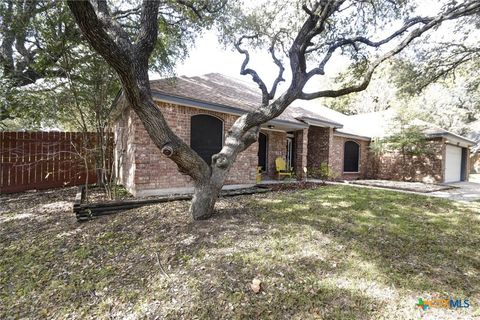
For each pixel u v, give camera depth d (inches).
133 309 101.1
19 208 235.8
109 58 133.2
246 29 296.7
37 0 218.5
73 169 354.9
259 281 110.7
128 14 293.9
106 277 122.9
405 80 402.0
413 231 174.1
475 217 212.7
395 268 122.7
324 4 214.2
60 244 157.6
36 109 268.1
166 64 304.7
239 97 395.9
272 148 487.2
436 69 391.2
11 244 160.1
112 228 177.0
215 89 392.5
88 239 162.6
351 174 590.6
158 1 176.7
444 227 184.4
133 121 271.6
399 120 561.3
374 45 235.5
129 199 242.8
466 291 105.6
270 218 193.9
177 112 293.4
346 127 603.5
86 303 106.1
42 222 196.4
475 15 317.1
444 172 520.1
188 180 304.3
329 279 113.5
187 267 125.6
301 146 471.5
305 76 218.8
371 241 154.4
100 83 257.9
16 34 243.0
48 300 109.0
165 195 276.1
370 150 610.2
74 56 241.9
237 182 352.8
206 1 259.1
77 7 113.6
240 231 164.6
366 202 262.1
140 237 161.2
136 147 267.0
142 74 164.2
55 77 253.8
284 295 103.8
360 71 272.1
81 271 129.0
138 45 165.5
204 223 178.5
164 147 167.6
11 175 309.7
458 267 125.3
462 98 824.3
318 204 245.6
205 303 101.3
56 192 310.0
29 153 322.3
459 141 558.9
